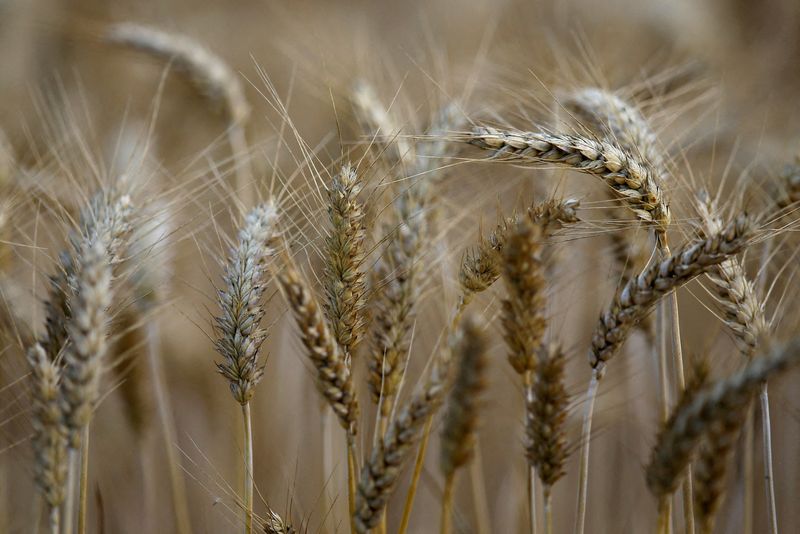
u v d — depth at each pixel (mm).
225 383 1006
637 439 978
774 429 951
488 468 1027
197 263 993
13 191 888
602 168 780
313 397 1012
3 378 880
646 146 846
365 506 739
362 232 781
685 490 790
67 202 895
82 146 877
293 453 989
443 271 841
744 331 790
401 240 809
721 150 992
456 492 1009
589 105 871
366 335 806
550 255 846
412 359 981
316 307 751
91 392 742
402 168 843
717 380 696
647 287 750
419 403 728
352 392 764
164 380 960
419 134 872
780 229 816
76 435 747
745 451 862
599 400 976
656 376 855
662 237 790
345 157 857
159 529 998
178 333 994
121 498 1001
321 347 751
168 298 916
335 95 958
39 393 754
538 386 744
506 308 736
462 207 901
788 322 824
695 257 740
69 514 751
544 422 745
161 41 1017
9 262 860
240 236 797
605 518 986
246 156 954
